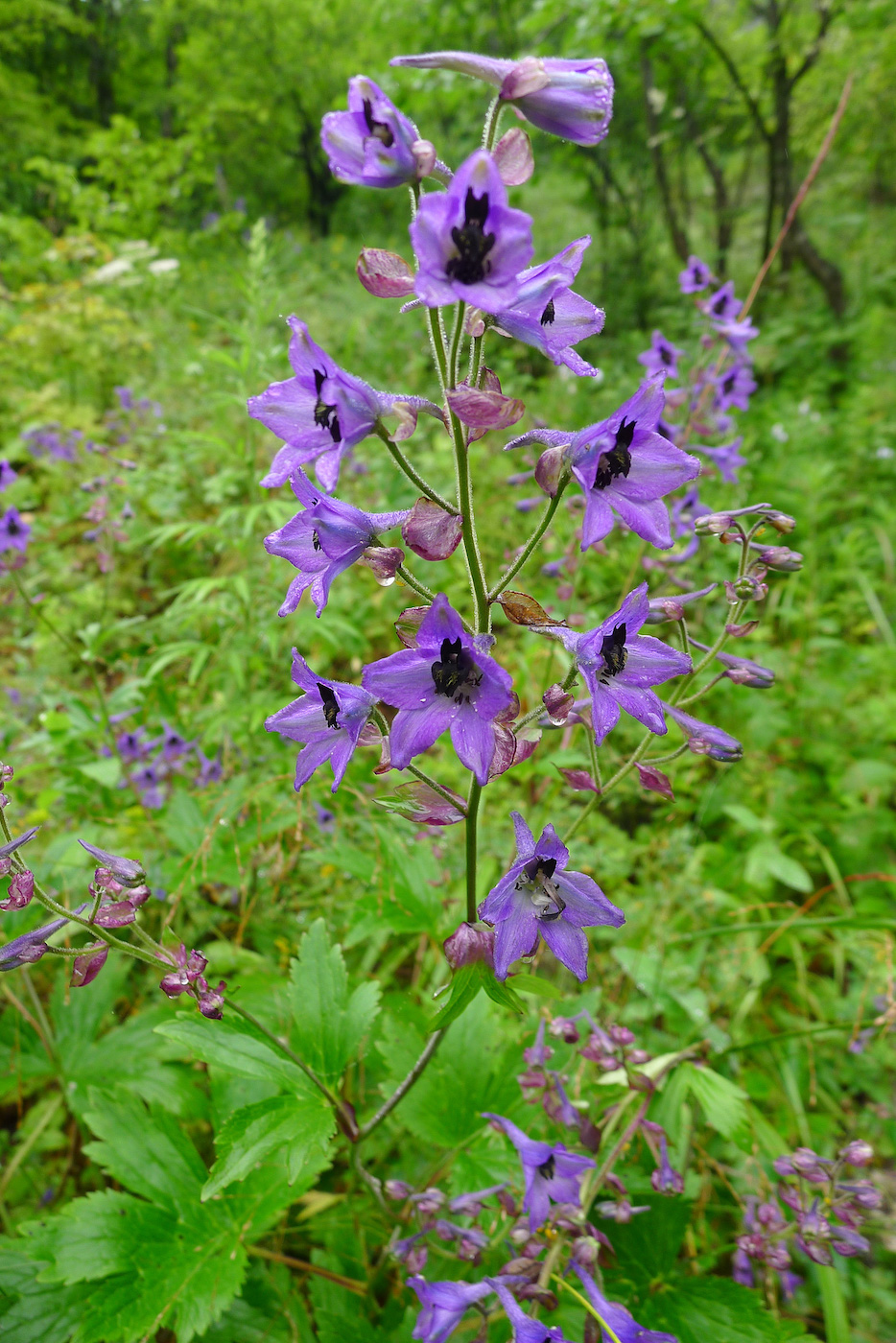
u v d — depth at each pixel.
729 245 14.13
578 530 3.85
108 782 4.01
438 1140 2.79
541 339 1.80
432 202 1.52
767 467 8.19
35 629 6.31
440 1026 2.04
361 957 3.98
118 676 6.01
